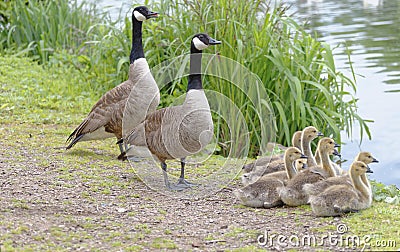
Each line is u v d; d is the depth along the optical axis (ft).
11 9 61.98
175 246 22.62
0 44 60.34
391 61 56.65
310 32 66.64
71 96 48.19
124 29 49.49
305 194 27.40
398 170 37.86
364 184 27.02
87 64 52.31
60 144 37.68
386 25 69.67
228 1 40.86
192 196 29.19
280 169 31.40
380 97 49.19
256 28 41.19
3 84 49.98
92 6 65.77
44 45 59.06
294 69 40.81
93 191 29.19
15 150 35.65
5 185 29.22
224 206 27.91
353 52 59.52
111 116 34.63
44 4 63.52
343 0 85.92
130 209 26.96
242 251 22.17
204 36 30.37
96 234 23.62
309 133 32.07
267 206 27.53
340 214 25.91
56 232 23.32
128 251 22.03
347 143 42.32
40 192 28.53
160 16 45.93
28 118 43.04
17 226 23.66
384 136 43.06
